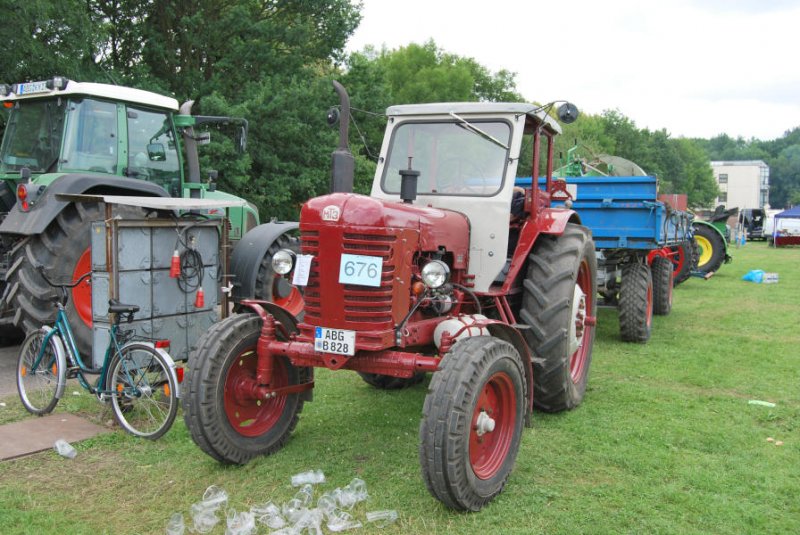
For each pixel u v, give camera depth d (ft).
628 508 11.07
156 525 10.54
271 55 49.90
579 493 11.69
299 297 23.84
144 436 14.12
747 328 27.61
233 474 12.48
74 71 35.32
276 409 13.83
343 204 11.59
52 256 17.34
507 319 14.76
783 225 104.37
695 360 21.57
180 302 16.92
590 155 33.76
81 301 17.85
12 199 21.59
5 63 31.91
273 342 12.91
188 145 25.70
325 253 11.69
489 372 11.00
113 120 21.61
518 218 16.31
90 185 18.79
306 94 46.93
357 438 14.34
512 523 10.61
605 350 23.21
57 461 12.96
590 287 18.04
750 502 11.39
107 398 14.84
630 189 25.73
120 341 14.87
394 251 11.60
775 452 13.65
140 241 15.87
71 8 35.32
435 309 13.20
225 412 12.62
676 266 41.16
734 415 15.92
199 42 48.93
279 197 46.73
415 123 15.84
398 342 11.78
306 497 11.27
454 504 10.66
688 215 35.76
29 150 21.26
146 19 50.16
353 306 11.62
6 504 11.09
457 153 15.28
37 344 15.96
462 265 14.15
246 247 22.41
